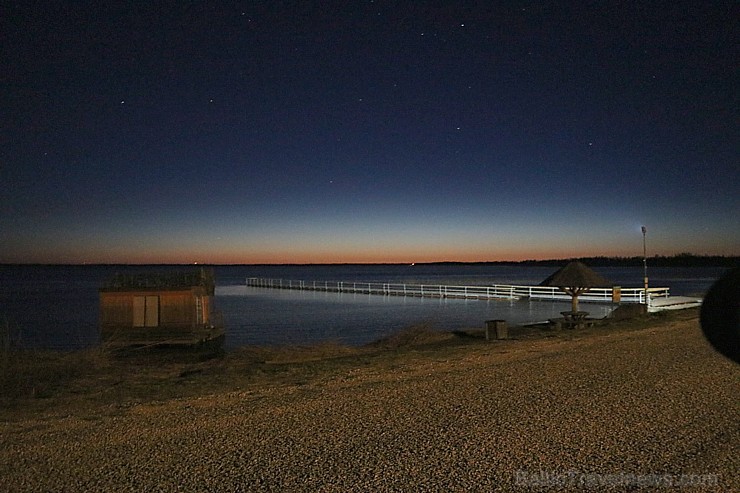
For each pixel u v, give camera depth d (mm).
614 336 17172
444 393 9758
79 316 42031
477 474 5906
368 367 12398
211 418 8211
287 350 17906
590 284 21141
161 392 10016
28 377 11469
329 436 7305
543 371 11711
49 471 6133
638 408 8539
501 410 8523
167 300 25750
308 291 70500
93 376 12625
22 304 55781
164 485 5723
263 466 6230
